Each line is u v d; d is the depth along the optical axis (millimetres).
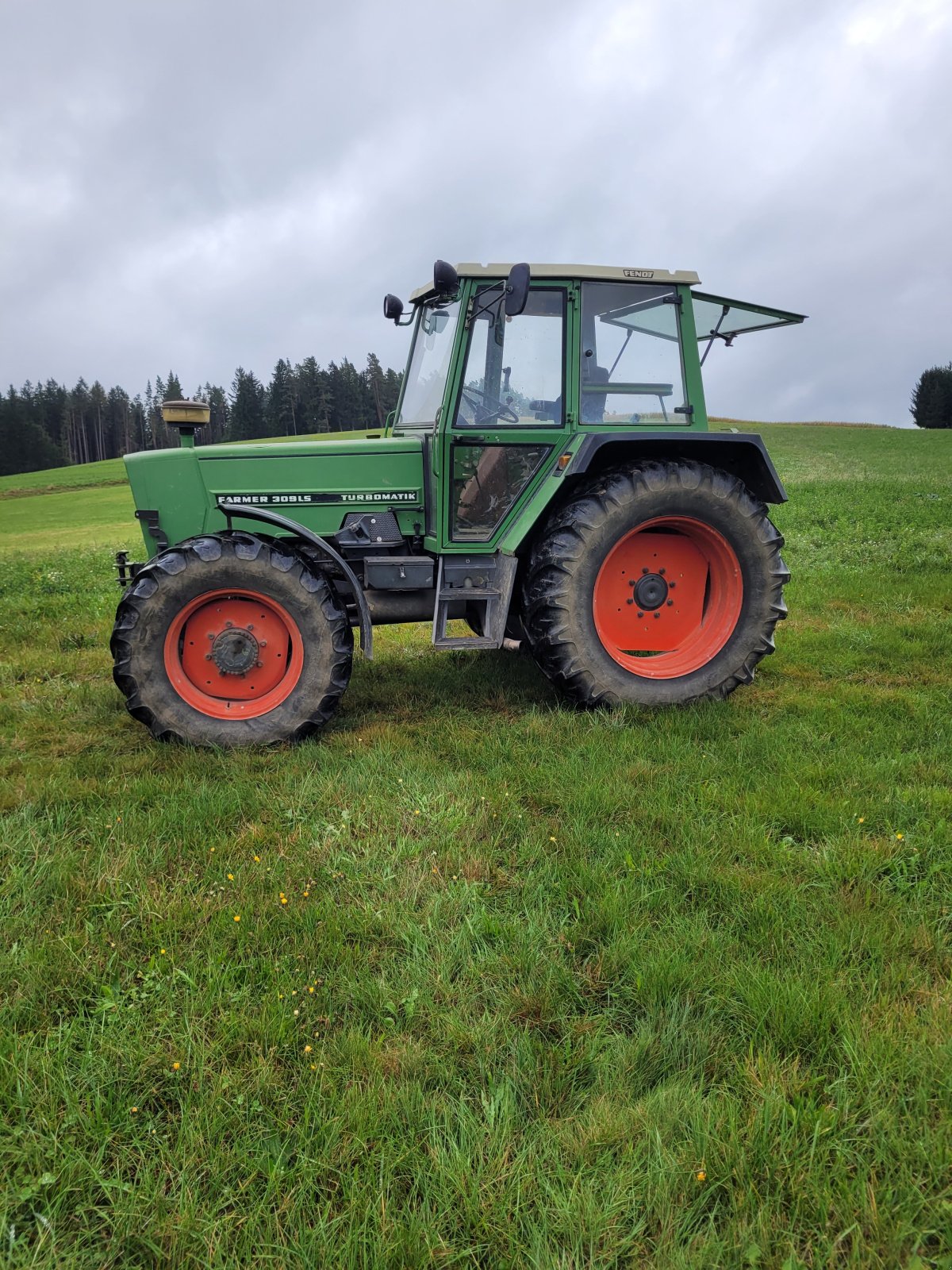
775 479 4531
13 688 5129
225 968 2215
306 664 3939
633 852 2830
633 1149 1643
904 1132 1683
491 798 3285
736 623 4465
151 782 3416
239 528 4309
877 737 3893
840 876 2658
